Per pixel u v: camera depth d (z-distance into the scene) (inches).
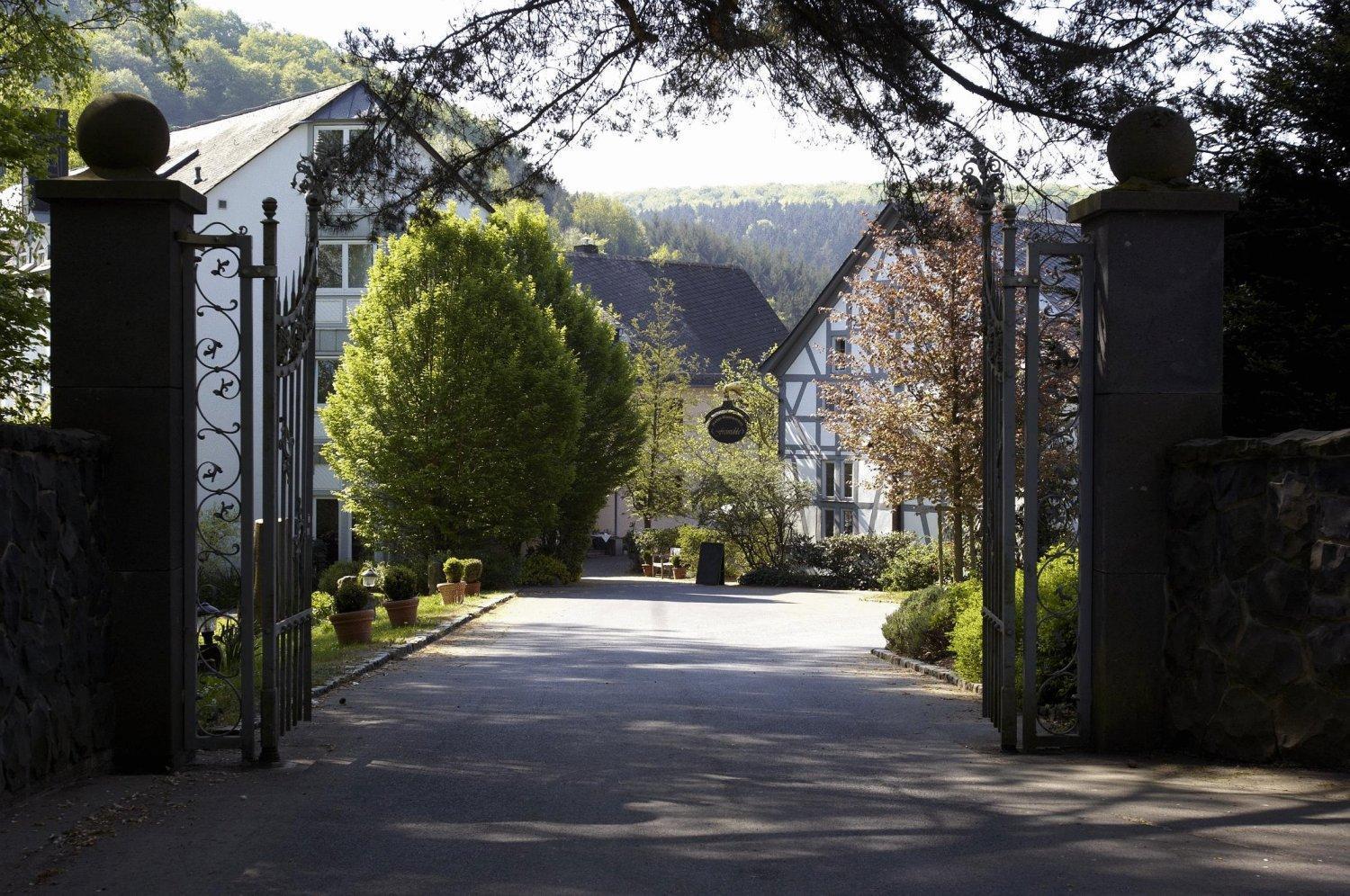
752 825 220.5
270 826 218.7
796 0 450.3
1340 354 375.2
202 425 1240.8
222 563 846.5
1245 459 263.9
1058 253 294.0
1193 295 287.4
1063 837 210.4
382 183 472.4
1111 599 287.9
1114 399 286.8
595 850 203.0
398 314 1171.3
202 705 318.0
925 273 874.8
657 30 471.2
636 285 2378.2
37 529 230.4
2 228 523.2
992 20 432.5
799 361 1582.2
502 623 786.2
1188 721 281.4
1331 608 244.5
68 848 201.9
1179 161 287.4
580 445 1413.6
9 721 220.1
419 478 1149.7
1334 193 389.1
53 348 266.5
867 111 470.3
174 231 269.3
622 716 362.3
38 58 575.2
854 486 1454.2
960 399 870.4
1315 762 250.2
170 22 618.5
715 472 1422.2
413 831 215.2
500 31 461.7
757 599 1063.0
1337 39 385.1
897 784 258.2
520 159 488.4
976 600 446.3
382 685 445.4
